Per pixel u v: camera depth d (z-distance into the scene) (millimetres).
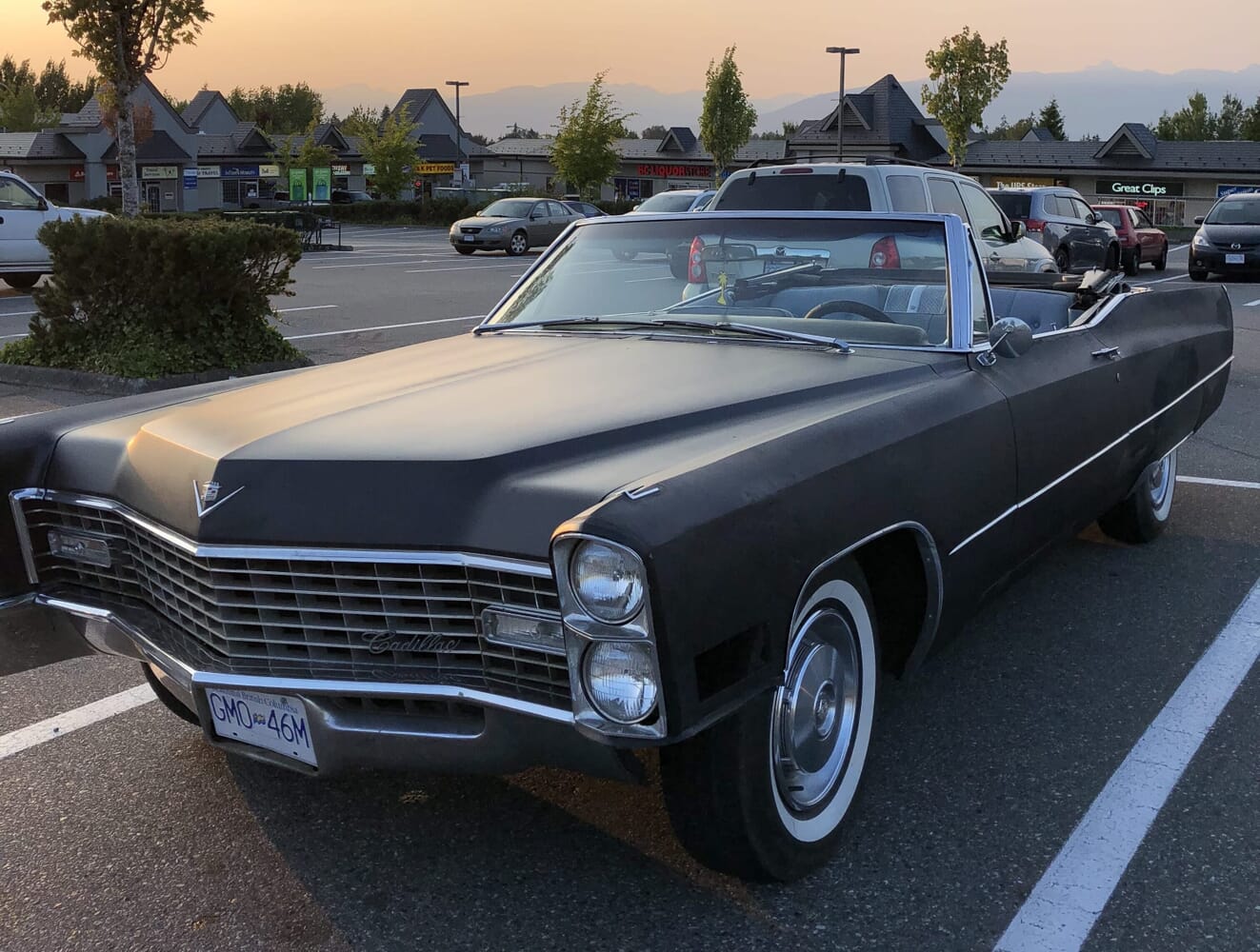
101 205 45969
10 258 17875
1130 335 4645
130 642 3018
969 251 3738
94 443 3148
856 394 3168
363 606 2555
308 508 2570
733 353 3496
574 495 2400
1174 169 52156
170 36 26344
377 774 3445
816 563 2551
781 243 3875
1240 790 3264
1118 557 5426
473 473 2512
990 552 3430
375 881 2885
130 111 26422
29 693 4117
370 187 62219
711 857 2662
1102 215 24688
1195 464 7480
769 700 2535
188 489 2742
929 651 3250
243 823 3186
